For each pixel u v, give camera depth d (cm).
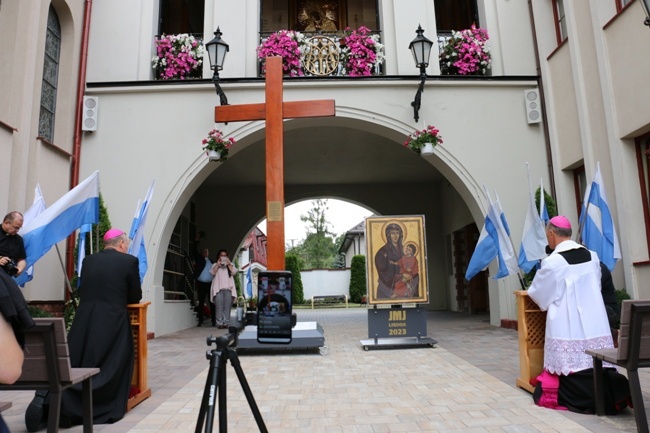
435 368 546
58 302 800
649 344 315
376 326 694
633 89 682
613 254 543
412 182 1592
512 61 952
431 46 871
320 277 2864
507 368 536
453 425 349
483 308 1339
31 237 466
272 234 659
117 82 904
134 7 958
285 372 542
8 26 714
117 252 406
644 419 308
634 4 674
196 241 1262
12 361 152
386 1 983
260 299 251
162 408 405
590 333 374
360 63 937
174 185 891
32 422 339
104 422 363
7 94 697
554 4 923
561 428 337
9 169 684
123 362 380
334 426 352
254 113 689
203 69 944
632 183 700
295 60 940
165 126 906
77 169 876
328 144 1236
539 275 397
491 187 906
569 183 876
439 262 1548
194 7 1205
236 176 1445
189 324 1103
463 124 922
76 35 895
